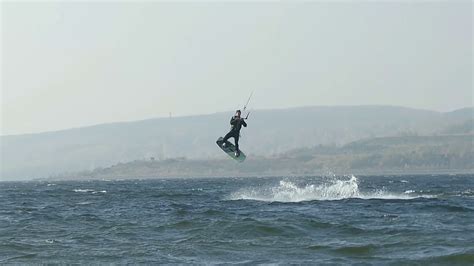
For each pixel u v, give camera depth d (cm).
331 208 16150
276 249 9312
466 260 8038
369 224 12038
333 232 10888
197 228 11850
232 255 8925
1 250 9700
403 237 10025
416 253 8631
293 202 18838
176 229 12006
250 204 18688
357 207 16288
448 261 8025
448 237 9931
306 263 8162
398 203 17462
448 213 14125
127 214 16238
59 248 9838
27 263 8638
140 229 12225
